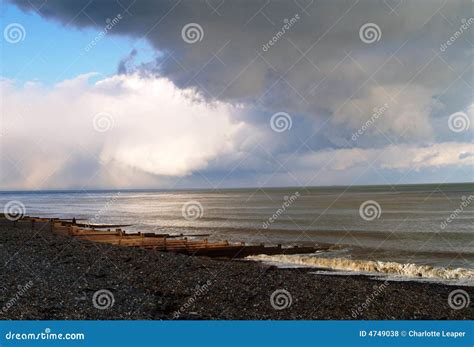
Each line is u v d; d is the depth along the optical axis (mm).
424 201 145000
